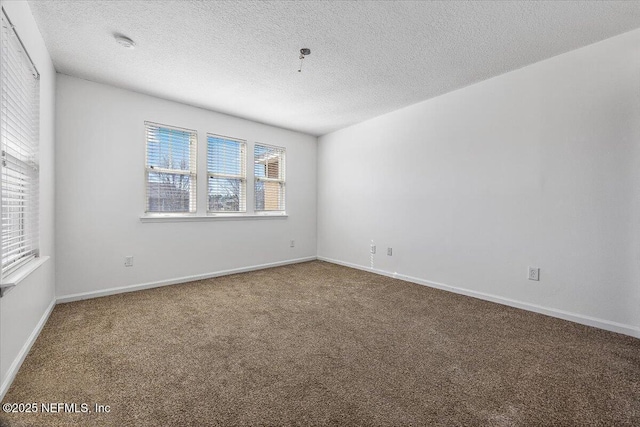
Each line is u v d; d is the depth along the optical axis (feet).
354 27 6.87
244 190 13.97
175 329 7.34
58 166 9.07
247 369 5.52
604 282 7.38
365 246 14.15
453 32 7.06
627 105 7.04
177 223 11.70
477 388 4.95
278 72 9.13
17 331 5.40
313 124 14.67
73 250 9.38
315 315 8.36
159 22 6.67
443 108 10.89
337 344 6.57
